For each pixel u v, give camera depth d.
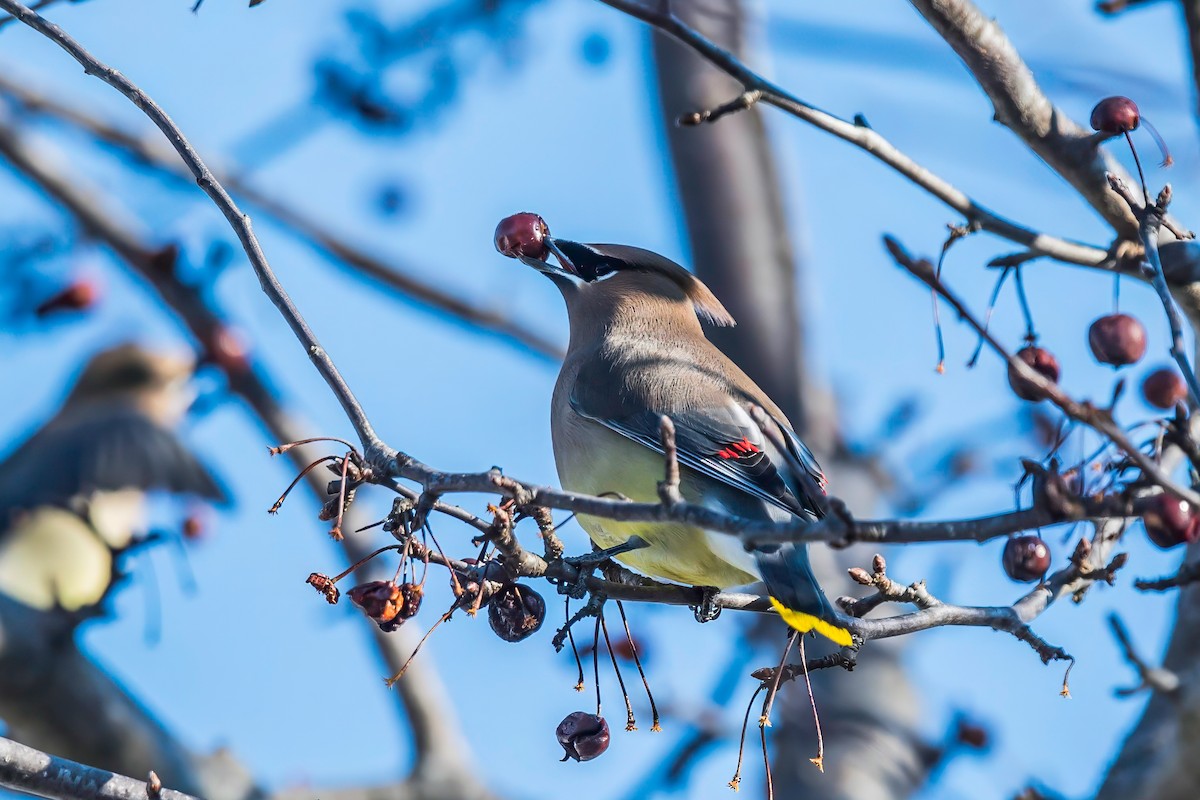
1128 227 9.32
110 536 13.70
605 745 8.72
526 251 10.05
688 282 12.05
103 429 14.37
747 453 10.25
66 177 15.13
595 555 9.03
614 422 10.62
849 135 8.87
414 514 7.51
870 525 5.96
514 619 8.28
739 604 10.00
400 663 13.88
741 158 16.19
